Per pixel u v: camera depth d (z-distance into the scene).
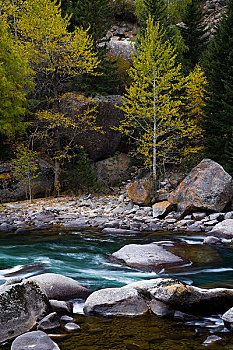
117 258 7.03
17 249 8.68
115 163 20.36
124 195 17.02
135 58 14.61
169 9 28.98
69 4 25.94
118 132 20.31
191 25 25.91
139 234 10.44
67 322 3.85
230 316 3.74
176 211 12.91
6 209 15.33
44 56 16.27
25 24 16.19
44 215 13.52
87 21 22.19
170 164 19.72
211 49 18.59
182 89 19.33
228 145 15.87
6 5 21.38
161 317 3.98
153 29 14.72
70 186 18.47
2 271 6.29
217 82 17.16
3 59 17.89
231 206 12.45
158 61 14.20
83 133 19.47
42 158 20.72
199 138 17.83
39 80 19.94
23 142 20.45
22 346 3.03
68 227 11.96
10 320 3.54
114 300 4.19
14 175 17.00
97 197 17.42
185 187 12.80
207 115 17.02
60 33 16.14
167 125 14.75
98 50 22.67
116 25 33.22
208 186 12.22
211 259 7.09
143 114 14.29
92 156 20.44
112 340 3.37
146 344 3.28
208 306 4.08
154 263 6.55
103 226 11.66
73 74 18.42
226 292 4.20
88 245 9.10
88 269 6.52
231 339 3.40
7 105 17.36
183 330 3.63
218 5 34.53
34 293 3.97
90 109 19.14
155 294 4.18
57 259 7.51
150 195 14.25
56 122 16.67
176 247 8.06
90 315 4.07
